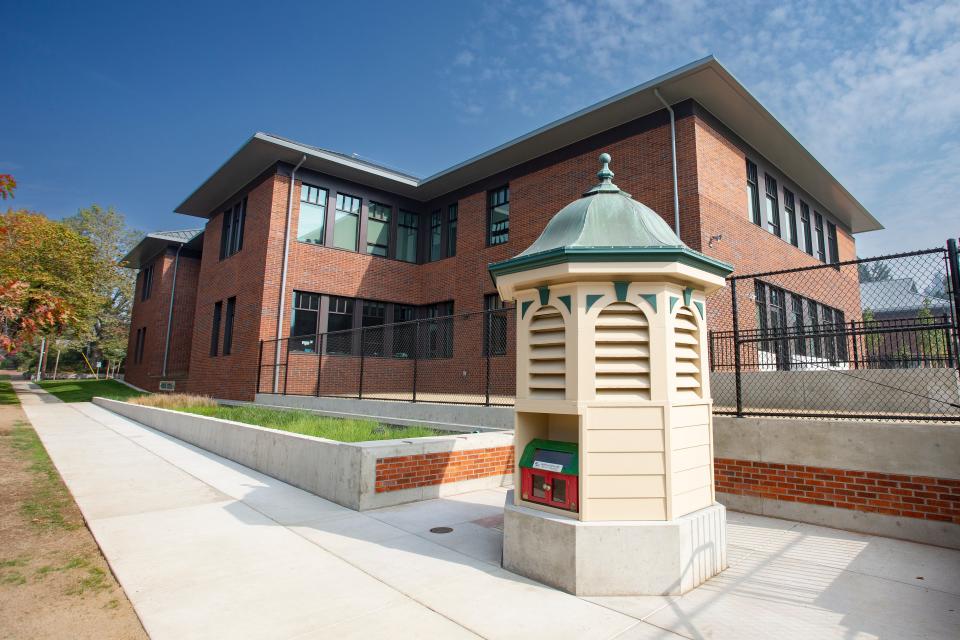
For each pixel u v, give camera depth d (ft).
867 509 17.29
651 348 12.75
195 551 15.10
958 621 10.87
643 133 42.70
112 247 146.72
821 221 60.90
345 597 11.97
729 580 13.10
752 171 47.50
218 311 63.77
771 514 19.29
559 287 13.35
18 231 54.39
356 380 56.13
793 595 12.19
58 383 126.11
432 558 14.61
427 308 62.75
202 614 11.09
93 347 170.60
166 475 26.30
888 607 11.55
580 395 12.59
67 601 11.78
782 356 39.47
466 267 57.41
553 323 13.53
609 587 12.05
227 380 57.57
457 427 30.83
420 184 59.98
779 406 28.35
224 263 62.44
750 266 43.68
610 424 12.54
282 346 52.06
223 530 17.15
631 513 12.36
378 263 60.23
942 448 16.10
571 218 14.49
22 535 16.51
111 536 16.37
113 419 54.60
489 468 24.44
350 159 56.65
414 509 20.08
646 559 12.14
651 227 14.01
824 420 18.86
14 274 53.52
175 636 10.15
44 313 24.39
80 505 20.16
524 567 13.26
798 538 16.72
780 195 51.16
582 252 12.37
